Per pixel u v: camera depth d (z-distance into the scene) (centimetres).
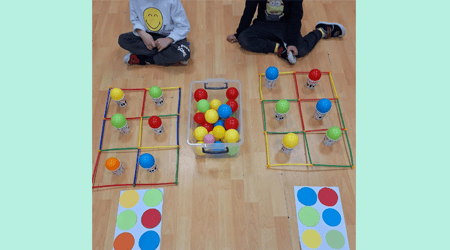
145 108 160
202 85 167
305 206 128
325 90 165
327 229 122
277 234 122
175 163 142
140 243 120
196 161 142
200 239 122
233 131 128
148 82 171
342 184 134
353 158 141
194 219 126
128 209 128
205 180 137
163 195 132
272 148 146
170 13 157
